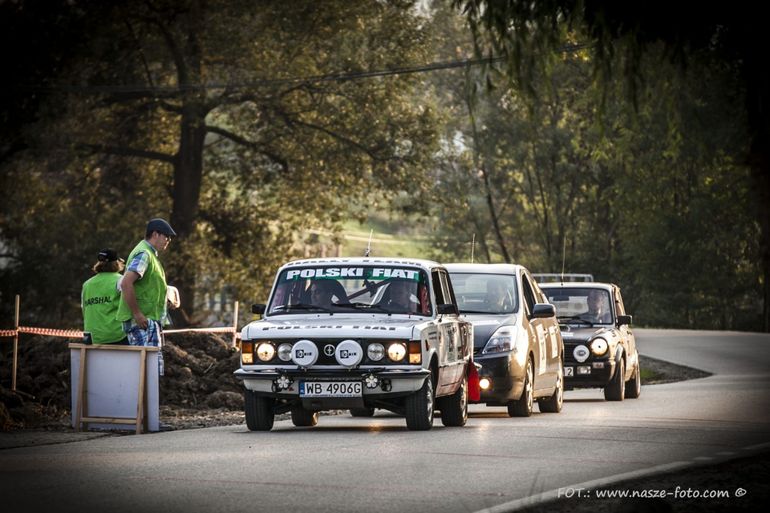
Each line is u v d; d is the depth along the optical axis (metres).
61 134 130.12
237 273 158.62
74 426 38.44
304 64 136.25
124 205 146.25
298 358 36.41
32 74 130.75
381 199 148.25
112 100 136.38
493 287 47.88
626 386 62.25
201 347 57.62
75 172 146.38
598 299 62.19
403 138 142.50
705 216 188.12
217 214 158.88
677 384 73.62
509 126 192.25
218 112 150.00
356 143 140.75
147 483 24.58
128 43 134.25
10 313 136.88
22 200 139.75
